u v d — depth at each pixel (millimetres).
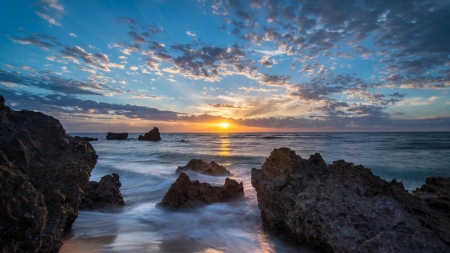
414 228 4680
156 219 8133
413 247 3982
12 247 3121
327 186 5965
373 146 41656
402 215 5016
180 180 9750
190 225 7578
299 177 6977
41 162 4535
